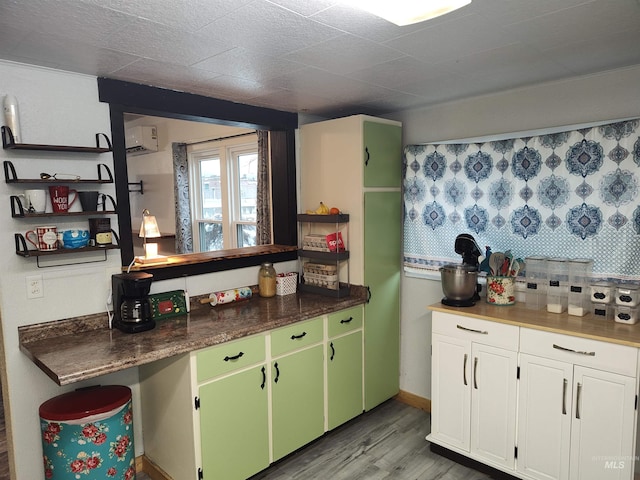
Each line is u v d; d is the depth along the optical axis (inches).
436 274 126.0
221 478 90.7
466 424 101.6
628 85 92.1
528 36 72.6
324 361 112.2
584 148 97.4
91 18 61.9
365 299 122.4
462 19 65.1
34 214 79.9
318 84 99.7
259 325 95.2
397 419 127.4
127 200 96.5
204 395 86.7
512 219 110.1
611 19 66.1
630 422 79.0
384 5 52.6
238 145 172.4
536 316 95.2
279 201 135.5
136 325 90.2
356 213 121.5
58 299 88.1
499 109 111.7
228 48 75.3
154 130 206.1
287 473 101.9
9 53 76.0
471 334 99.1
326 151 126.9
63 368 71.0
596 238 96.9
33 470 87.6
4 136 79.5
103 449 82.9
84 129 89.7
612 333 82.4
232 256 117.3
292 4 58.5
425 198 126.4
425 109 127.0
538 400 89.9
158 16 61.6
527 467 92.5
